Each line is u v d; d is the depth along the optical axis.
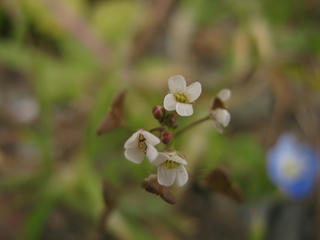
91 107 0.12
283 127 0.12
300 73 0.12
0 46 0.12
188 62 0.13
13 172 0.11
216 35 0.14
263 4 0.13
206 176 0.08
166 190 0.07
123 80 0.12
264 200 0.11
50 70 0.12
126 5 0.13
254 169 0.11
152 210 0.11
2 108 0.12
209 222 0.11
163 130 0.07
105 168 0.11
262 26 0.13
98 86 0.12
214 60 0.13
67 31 0.12
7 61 0.12
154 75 0.12
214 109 0.07
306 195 0.11
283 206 0.11
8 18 0.13
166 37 0.13
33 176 0.11
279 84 0.12
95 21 0.13
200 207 0.11
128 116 0.11
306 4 0.13
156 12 0.13
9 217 0.11
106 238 0.11
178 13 0.14
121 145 0.11
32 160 0.11
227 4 0.13
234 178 0.11
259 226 0.11
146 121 0.11
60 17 0.12
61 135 0.12
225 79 0.12
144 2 0.13
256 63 0.12
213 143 0.11
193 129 0.11
